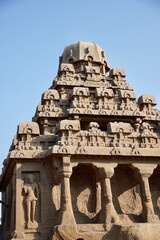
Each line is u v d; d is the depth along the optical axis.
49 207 22.08
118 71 33.84
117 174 25.28
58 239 19.89
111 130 23.94
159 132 26.08
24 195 22.02
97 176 23.34
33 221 21.42
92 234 20.22
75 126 23.53
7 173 25.78
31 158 22.75
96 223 22.23
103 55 36.69
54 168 22.28
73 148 22.25
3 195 30.50
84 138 23.52
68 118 27.73
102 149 22.73
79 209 23.78
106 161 22.83
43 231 21.17
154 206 24.97
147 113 30.27
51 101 29.08
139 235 18.31
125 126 24.42
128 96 29.59
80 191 24.38
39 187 22.52
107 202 21.72
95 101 28.95
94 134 23.62
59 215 20.88
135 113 28.50
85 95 28.66
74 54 35.56
